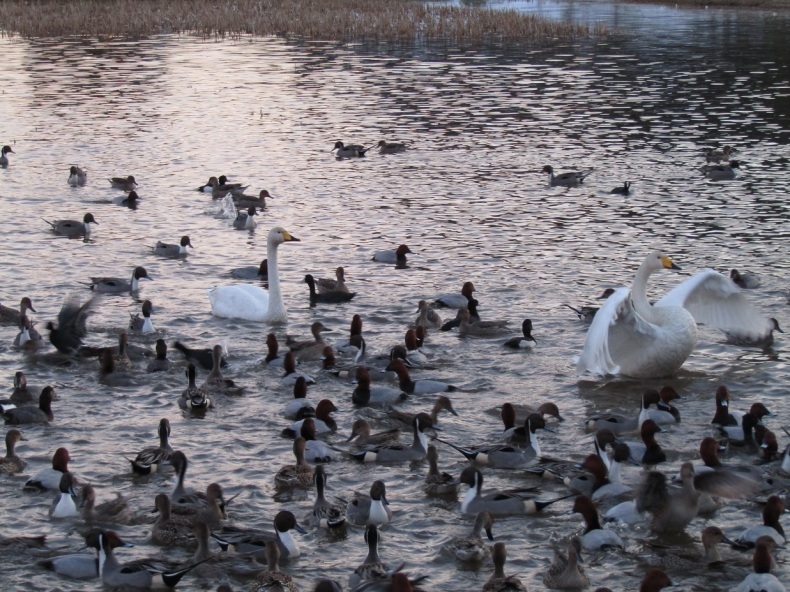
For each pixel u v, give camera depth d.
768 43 83.69
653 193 45.34
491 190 46.66
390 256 37.22
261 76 75.75
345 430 24.23
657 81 70.25
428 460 21.56
